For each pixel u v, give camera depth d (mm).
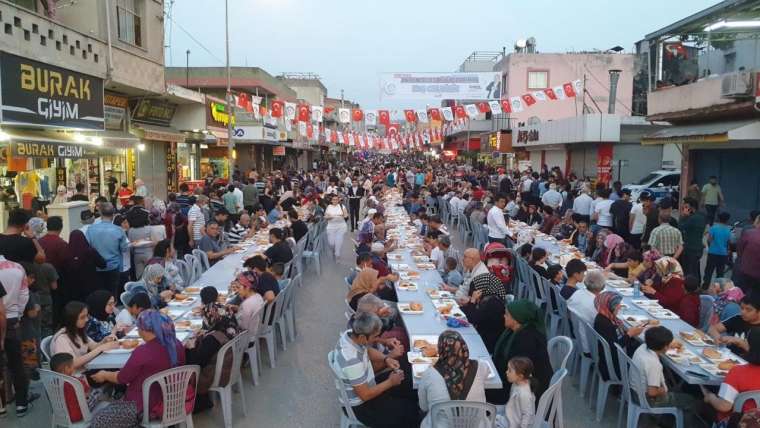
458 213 18438
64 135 12305
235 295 7410
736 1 13469
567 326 7652
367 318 5059
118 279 9031
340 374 5051
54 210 10328
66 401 4977
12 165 11156
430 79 27969
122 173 16750
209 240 10898
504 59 34969
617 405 6539
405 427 5148
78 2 13539
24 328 6602
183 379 5105
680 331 6547
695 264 10562
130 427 4887
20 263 6637
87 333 6004
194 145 24516
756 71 12133
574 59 33500
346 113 15195
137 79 15289
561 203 16938
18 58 10430
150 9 15969
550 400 4961
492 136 35781
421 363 5305
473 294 6918
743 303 5738
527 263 9648
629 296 8016
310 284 12195
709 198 14719
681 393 5516
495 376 5035
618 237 10266
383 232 11797
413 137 28500
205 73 33594
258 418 6176
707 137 13289
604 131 22875
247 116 29266
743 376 4793
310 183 24453
